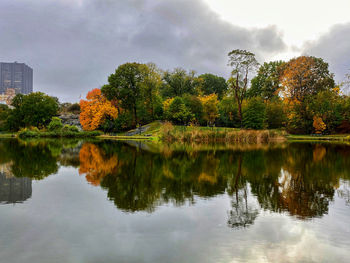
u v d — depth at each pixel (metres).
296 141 41.88
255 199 9.12
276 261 5.06
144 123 64.12
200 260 5.06
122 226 6.70
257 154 22.56
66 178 12.51
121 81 59.03
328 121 54.78
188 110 55.22
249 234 6.27
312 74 54.91
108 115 60.38
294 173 13.86
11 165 16.36
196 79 72.19
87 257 5.16
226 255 5.27
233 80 50.78
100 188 10.55
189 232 6.35
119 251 5.40
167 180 12.07
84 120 60.66
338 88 56.81
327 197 9.39
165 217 7.34
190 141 39.69
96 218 7.25
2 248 5.53
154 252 5.37
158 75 61.56
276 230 6.52
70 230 6.45
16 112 74.75
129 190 10.29
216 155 21.83
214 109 55.41
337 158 19.86
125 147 30.20
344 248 5.60
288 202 8.80
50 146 31.78
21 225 6.76
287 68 56.47
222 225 6.80
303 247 5.64
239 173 13.82
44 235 6.16
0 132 78.38
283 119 55.62
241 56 47.59
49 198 9.16
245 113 52.12
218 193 9.90
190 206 8.33
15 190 10.23
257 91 68.69
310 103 53.50
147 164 16.84
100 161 18.19
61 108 92.06
